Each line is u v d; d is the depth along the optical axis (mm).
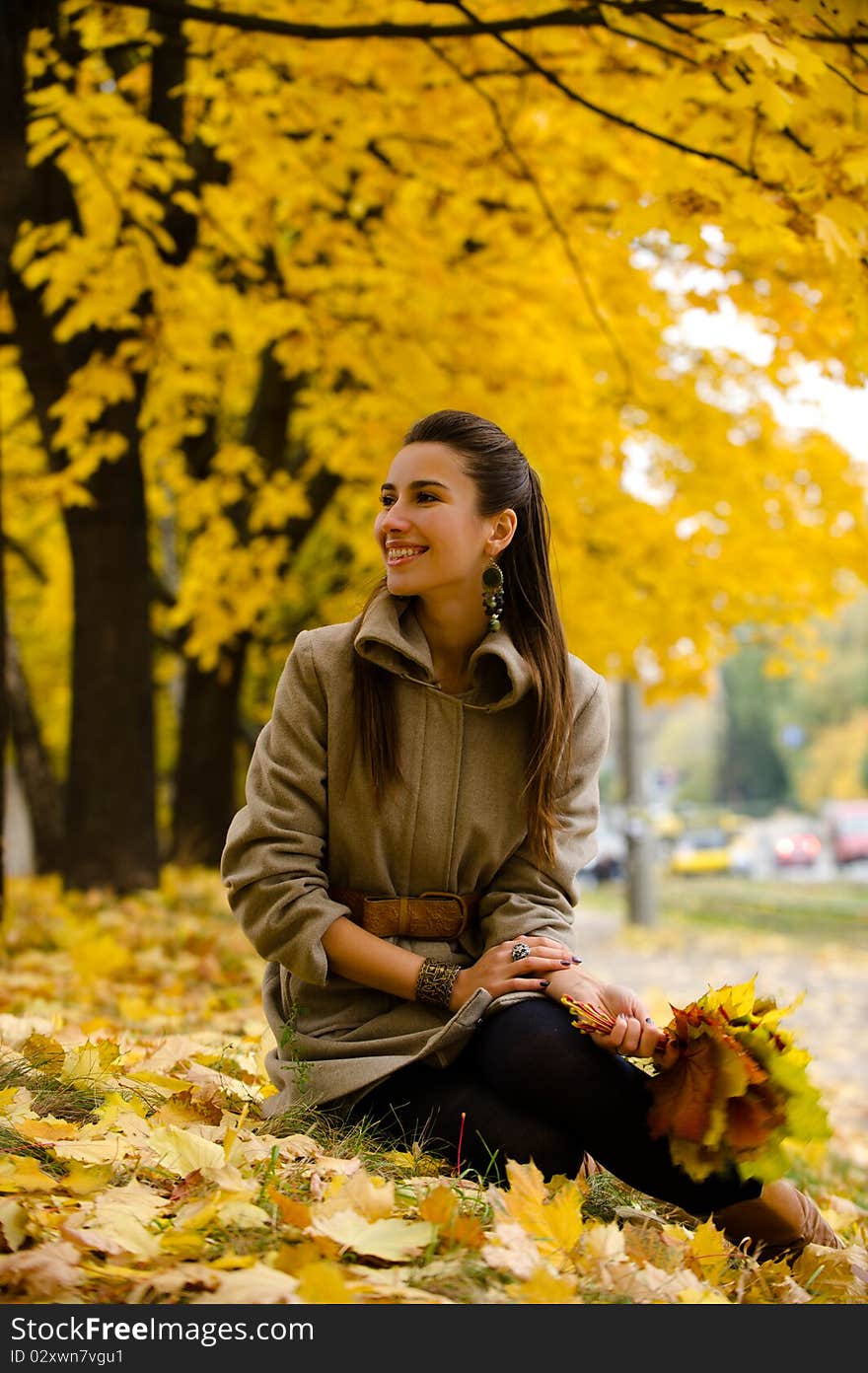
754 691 74188
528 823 2678
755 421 10055
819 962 14328
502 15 5500
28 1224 1943
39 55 5859
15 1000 4520
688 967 14094
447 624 2707
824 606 11695
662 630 11125
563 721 2686
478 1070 2555
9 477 11211
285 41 5859
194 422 9273
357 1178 2166
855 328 4297
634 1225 2389
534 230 6746
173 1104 2688
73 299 7617
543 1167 2467
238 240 6828
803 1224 2457
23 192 5277
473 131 6191
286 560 11602
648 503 10062
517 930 2615
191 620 12234
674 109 4203
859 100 3857
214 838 12211
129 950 6148
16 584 16656
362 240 7133
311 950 2570
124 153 6129
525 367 7832
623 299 7539
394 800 2637
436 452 2654
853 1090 8016
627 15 4102
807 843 38906
